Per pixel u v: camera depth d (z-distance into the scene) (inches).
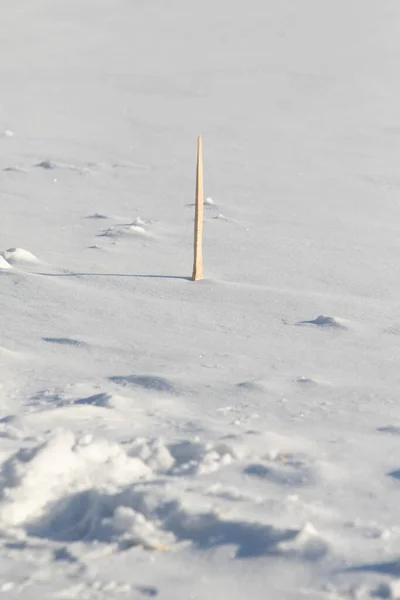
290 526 109.3
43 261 335.0
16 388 177.2
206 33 1316.4
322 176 588.1
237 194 524.1
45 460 121.5
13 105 834.8
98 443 131.2
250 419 158.9
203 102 888.9
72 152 649.6
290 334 237.8
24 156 625.6
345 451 141.9
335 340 232.2
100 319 247.0
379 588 95.3
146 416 156.7
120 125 770.8
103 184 543.5
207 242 385.1
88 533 109.8
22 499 114.7
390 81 1000.9
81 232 405.4
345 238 404.5
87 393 173.0
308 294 286.2
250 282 312.8
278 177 582.2
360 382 190.7
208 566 101.0
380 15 1432.1
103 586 95.7
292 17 1430.9
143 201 495.8
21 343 218.5
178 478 125.7
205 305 268.7
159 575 98.8
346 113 837.8
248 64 1096.8
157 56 1149.7
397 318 261.1
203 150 678.5
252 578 98.0
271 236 404.5
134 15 1441.9
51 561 102.4
